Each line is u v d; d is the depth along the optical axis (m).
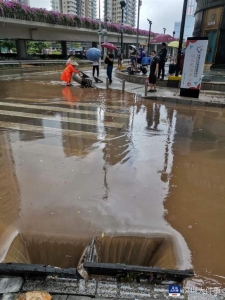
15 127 6.15
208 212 3.20
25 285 2.13
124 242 2.77
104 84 13.68
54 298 2.05
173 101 9.66
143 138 5.65
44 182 3.74
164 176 4.03
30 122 6.58
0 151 4.76
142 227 2.90
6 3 18.97
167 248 2.68
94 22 29.72
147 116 7.54
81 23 27.50
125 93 11.15
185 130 6.31
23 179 3.82
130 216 3.08
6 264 2.21
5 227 2.87
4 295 2.03
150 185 3.76
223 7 17.94
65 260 2.71
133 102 9.41
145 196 3.48
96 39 33.75
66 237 2.76
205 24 20.03
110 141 5.41
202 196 3.53
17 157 4.52
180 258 2.52
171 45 17.52
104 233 2.81
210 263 2.46
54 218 3.01
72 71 12.77
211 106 9.12
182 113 8.04
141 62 19.83
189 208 3.26
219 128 6.54
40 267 2.20
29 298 2.00
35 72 20.50
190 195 3.55
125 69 21.67
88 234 2.80
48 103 8.80
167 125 6.69
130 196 3.47
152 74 10.92
